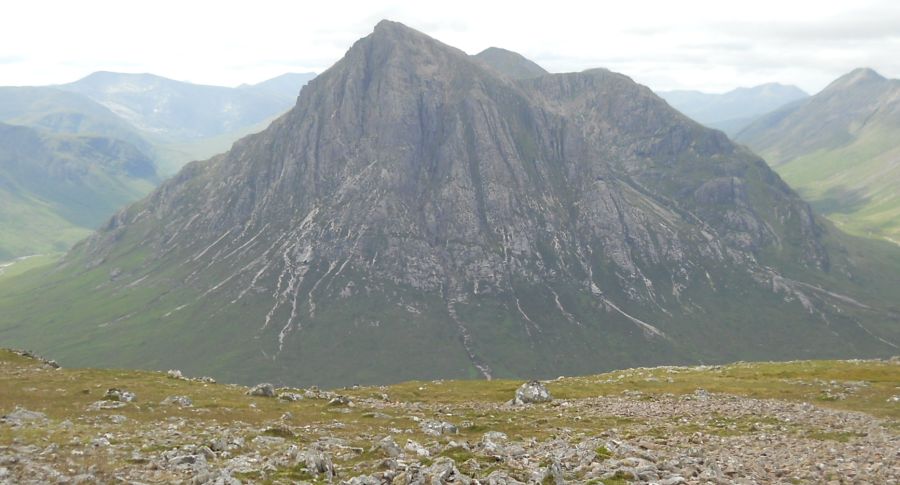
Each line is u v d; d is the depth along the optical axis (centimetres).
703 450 3647
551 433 4756
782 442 4147
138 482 2350
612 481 2430
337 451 3369
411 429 4794
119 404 5016
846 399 6806
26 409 4434
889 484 2645
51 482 2256
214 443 3216
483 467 2756
